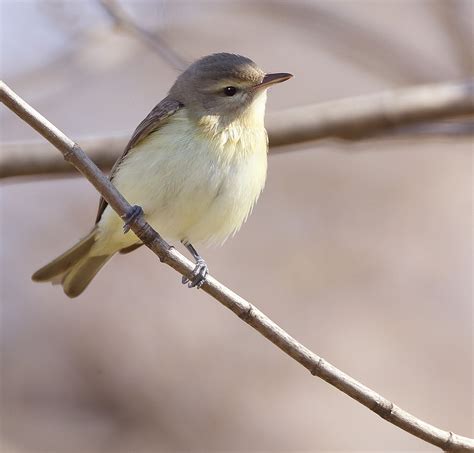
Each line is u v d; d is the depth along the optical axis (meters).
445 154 16.23
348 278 15.23
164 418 13.98
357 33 13.75
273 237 15.55
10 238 15.17
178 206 9.15
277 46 16.12
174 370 14.30
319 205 15.89
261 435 13.88
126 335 14.53
